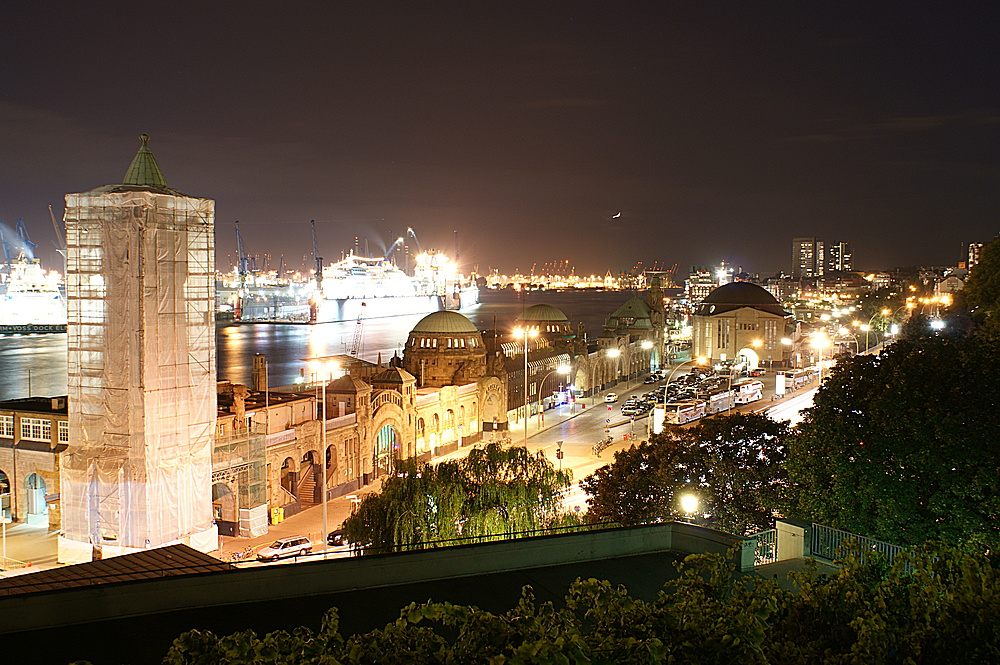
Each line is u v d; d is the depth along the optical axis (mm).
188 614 27266
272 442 88625
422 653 16750
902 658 19969
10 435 85562
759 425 70875
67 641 24734
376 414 106375
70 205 75625
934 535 44656
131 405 74125
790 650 19266
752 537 36906
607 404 166125
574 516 68562
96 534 74938
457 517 65500
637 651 16797
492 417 138250
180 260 76938
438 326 137500
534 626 17281
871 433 49875
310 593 29656
